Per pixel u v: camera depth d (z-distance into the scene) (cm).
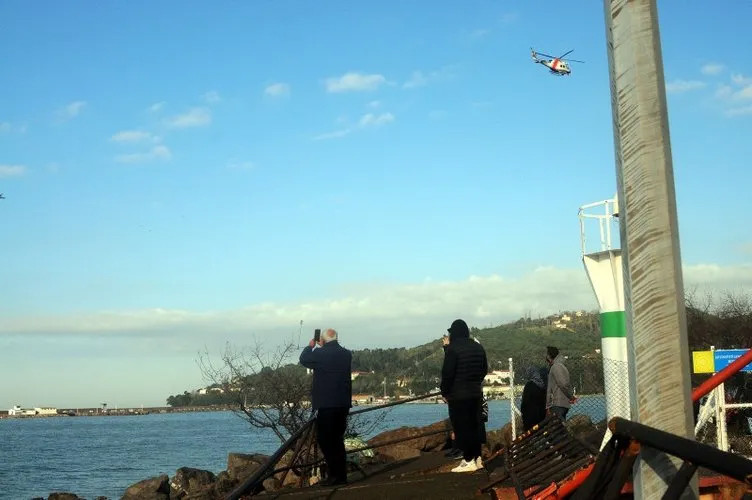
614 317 874
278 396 1855
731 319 2972
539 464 853
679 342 412
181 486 2517
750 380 1611
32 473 4684
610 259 885
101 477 4400
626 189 424
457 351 1093
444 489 953
